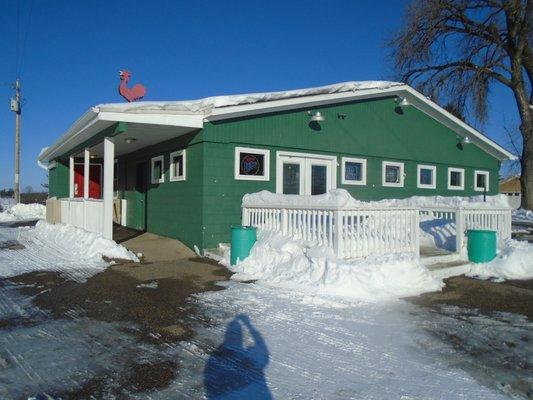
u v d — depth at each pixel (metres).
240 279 7.37
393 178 13.48
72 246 10.23
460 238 8.91
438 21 26.47
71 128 11.11
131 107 8.73
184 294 6.43
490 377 3.79
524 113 24.47
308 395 3.43
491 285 7.33
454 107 27.75
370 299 6.27
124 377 3.70
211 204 9.73
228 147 9.97
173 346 4.41
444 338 4.75
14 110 28.25
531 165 24.61
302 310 5.68
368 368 3.95
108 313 5.50
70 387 3.51
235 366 3.95
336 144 11.89
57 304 5.88
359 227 7.54
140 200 14.09
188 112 9.38
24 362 4.00
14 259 9.27
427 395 3.45
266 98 10.16
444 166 14.88
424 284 7.01
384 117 13.08
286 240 7.90
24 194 39.97
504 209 10.05
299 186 11.17
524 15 23.55
